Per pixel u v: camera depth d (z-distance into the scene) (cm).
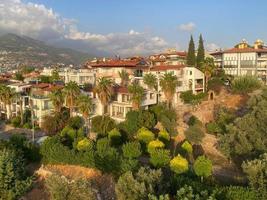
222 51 12650
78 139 5694
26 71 17162
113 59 12694
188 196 3059
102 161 4875
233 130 4953
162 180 3631
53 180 3509
